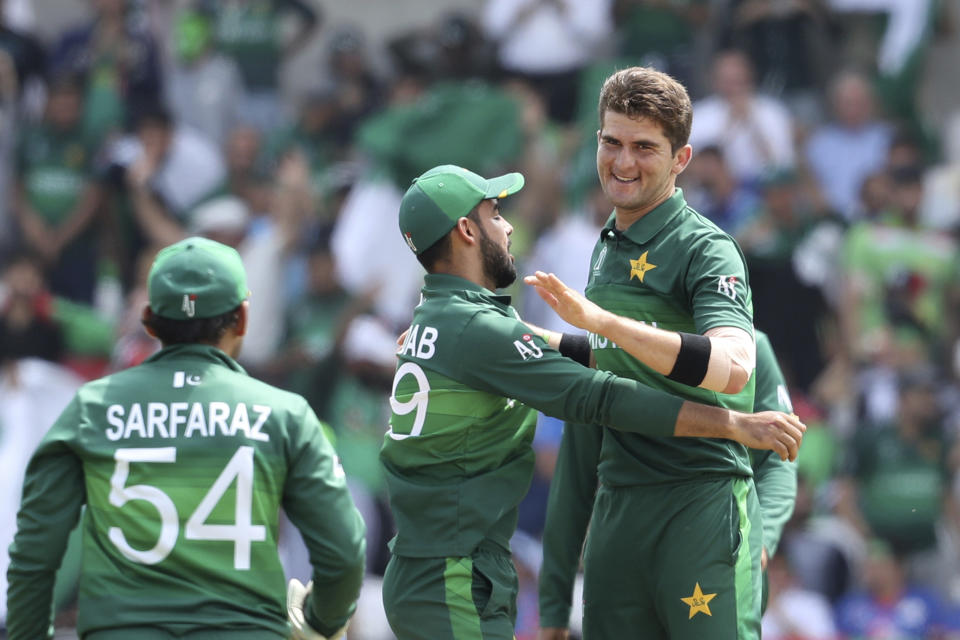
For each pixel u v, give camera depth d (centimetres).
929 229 3092
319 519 1070
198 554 1034
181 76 3425
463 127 3191
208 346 1099
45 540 1051
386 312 3150
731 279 1075
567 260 3005
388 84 3472
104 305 3269
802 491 2856
